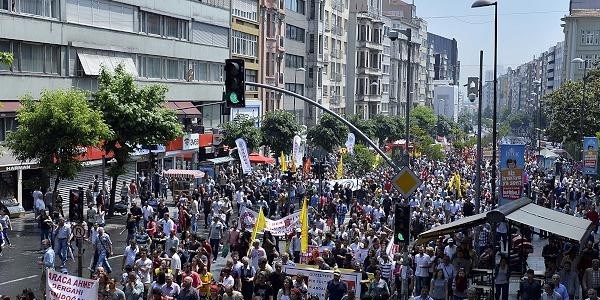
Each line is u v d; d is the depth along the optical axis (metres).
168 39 64.75
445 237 30.00
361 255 26.92
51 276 19.66
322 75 108.50
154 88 44.88
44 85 48.72
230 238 29.58
